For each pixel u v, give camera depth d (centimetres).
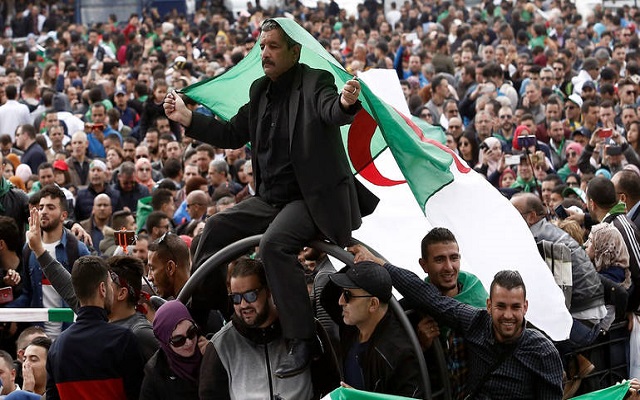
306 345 1043
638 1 5953
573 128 2756
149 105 3119
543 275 1181
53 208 1700
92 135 2838
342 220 1052
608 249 1444
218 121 1127
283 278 1041
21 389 1433
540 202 1408
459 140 2564
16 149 2694
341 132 1146
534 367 1064
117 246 1841
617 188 1658
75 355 1134
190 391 1107
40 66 4478
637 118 2552
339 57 4350
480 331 1077
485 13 5338
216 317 1217
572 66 3931
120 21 6231
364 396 1017
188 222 2022
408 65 3897
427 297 1091
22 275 1714
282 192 1071
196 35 5272
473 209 1183
